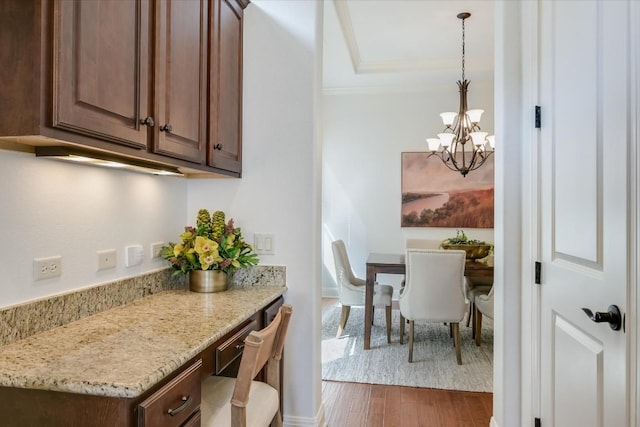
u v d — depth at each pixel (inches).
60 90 40.8
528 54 75.0
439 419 98.4
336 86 219.0
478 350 145.3
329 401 107.5
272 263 87.2
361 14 145.4
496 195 85.8
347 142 225.1
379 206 223.0
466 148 215.3
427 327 173.8
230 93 82.0
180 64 63.5
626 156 43.4
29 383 39.0
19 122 39.9
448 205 217.0
